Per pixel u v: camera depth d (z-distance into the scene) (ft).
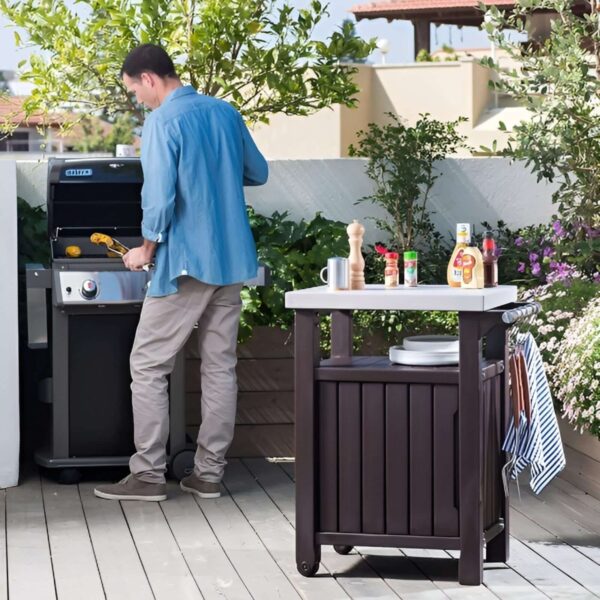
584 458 19.99
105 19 25.57
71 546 17.21
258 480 21.22
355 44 26.50
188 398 22.94
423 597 14.92
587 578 15.64
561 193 26.21
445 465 15.24
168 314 19.47
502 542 16.25
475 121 80.18
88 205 20.79
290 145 78.33
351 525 15.58
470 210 26.08
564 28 25.98
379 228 25.72
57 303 20.16
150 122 19.10
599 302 21.49
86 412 20.98
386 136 25.66
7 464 20.72
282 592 15.17
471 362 14.97
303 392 15.52
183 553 16.85
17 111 28.07
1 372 20.62
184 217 19.15
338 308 15.26
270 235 24.48
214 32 25.38
